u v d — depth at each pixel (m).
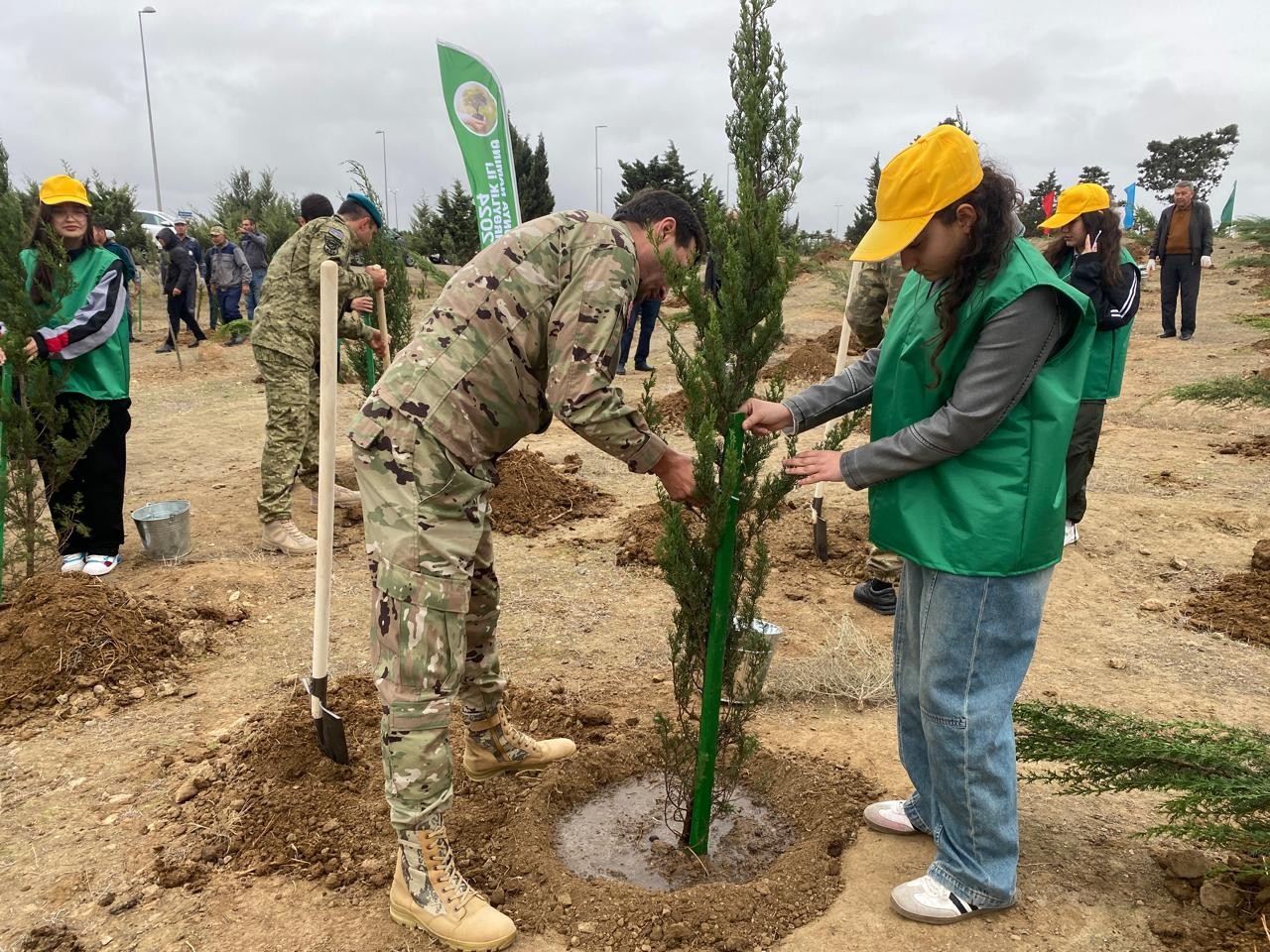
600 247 2.31
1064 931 2.42
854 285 4.58
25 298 4.65
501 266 2.35
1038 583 2.32
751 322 2.46
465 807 3.03
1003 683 2.36
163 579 5.16
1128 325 4.97
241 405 10.99
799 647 4.31
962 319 2.17
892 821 2.82
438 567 2.35
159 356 14.20
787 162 2.57
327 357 3.06
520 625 4.62
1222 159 49.94
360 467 2.39
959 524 2.25
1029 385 2.17
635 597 4.99
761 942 2.41
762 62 2.50
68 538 5.28
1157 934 2.39
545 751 3.23
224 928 2.52
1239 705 3.73
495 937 2.38
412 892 2.45
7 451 4.74
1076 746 2.81
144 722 3.71
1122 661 4.13
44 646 4.01
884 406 2.45
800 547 5.60
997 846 2.40
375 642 2.40
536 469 6.70
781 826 3.03
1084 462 5.25
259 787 3.10
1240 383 6.68
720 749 2.89
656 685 3.95
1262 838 2.40
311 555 5.68
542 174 25.62
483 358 2.35
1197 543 5.56
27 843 2.93
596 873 2.78
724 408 2.49
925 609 2.38
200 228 20.97
